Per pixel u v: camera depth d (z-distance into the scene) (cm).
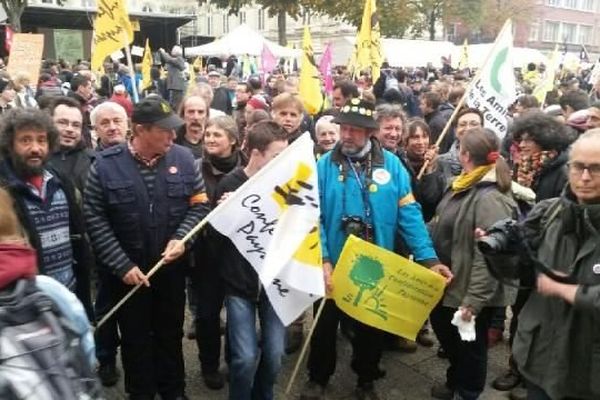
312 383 391
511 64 496
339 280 354
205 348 406
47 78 1202
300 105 484
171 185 337
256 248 321
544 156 393
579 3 6506
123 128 463
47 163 333
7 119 305
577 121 495
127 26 625
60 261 321
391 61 2722
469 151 350
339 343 479
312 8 3109
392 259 353
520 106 682
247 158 426
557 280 233
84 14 2859
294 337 465
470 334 332
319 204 341
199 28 5750
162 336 363
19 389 167
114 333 400
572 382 240
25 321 174
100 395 194
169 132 327
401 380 423
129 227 330
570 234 239
